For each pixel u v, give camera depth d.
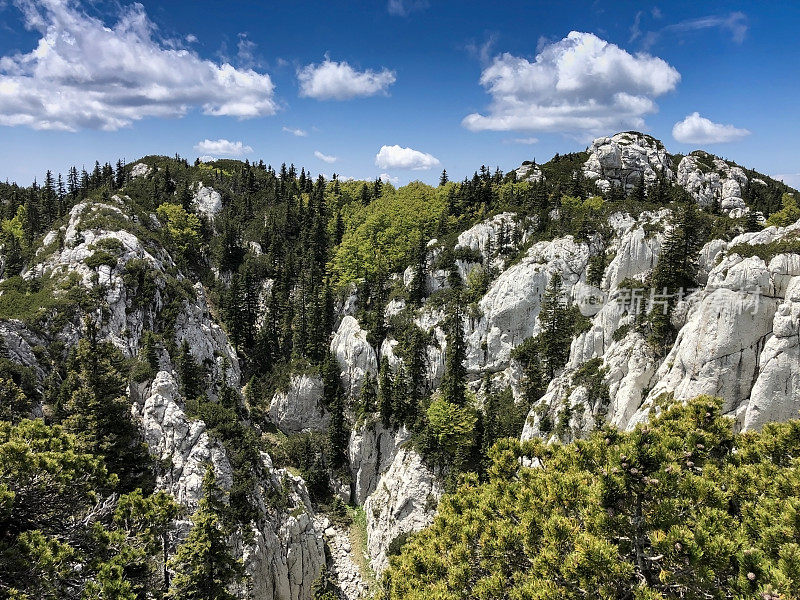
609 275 82.50
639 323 63.84
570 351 75.44
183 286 86.69
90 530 20.78
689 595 14.13
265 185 168.38
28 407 46.28
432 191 162.12
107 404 40.78
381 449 78.69
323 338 96.69
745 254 47.12
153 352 67.94
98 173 161.25
